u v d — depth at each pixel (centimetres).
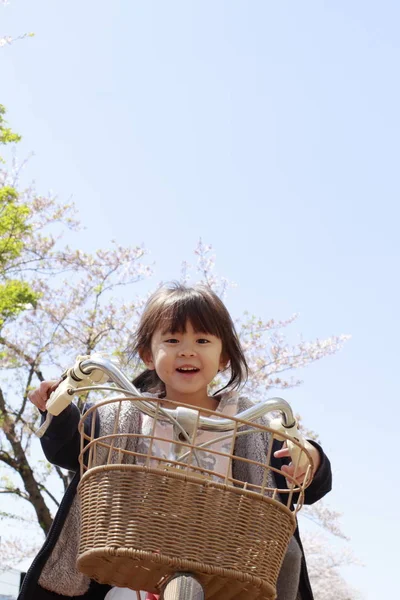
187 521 162
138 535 162
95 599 218
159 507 163
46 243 1295
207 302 231
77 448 217
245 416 178
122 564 166
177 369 227
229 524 165
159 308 231
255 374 1238
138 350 243
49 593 209
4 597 928
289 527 176
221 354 242
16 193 1112
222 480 220
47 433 210
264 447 222
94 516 169
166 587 161
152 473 164
